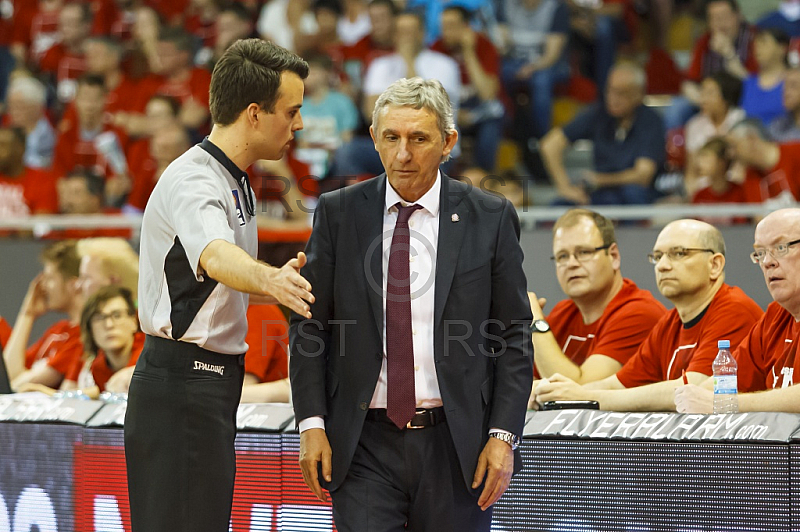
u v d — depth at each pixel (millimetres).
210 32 28266
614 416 9688
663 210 16078
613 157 22016
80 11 29391
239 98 8109
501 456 7891
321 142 23531
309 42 26375
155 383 8062
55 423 11125
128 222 18891
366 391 7988
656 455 9211
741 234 14922
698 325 12016
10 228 19641
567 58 24656
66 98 29047
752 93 22156
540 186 23812
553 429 9680
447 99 7988
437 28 25719
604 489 9414
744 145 19906
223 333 8156
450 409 7906
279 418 10352
